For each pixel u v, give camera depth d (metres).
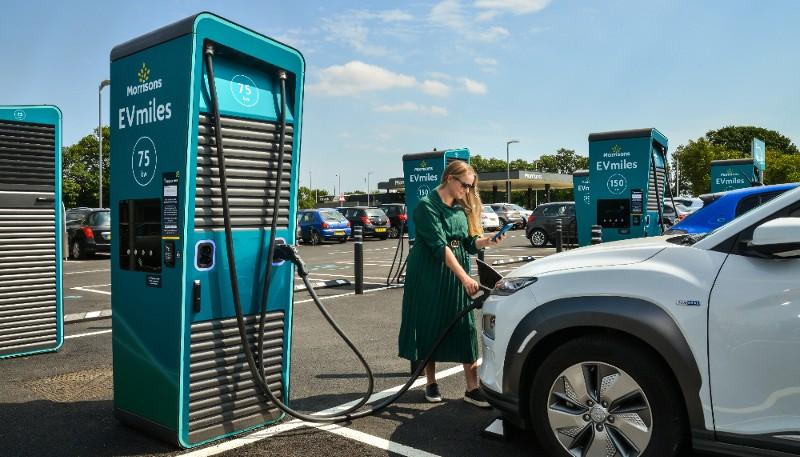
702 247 2.80
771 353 2.53
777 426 2.53
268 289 3.57
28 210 5.76
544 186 57.50
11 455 3.34
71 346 6.14
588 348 2.90
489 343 3.28
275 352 3.77
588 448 2.92
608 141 10.70
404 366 5.30
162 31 3.33
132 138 3.53
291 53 3.69
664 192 12.10
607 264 2.97
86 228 17.08
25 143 5.74
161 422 3.43
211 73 3.23
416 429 3.72
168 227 3.31
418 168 10.86
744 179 18.31
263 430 3.70
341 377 4.98
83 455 3.33
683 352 2.68
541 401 3.05
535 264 3.29
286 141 3.74
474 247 4.21
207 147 3.31
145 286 3.47
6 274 5.62
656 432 2.76
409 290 4.12
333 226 24.59
